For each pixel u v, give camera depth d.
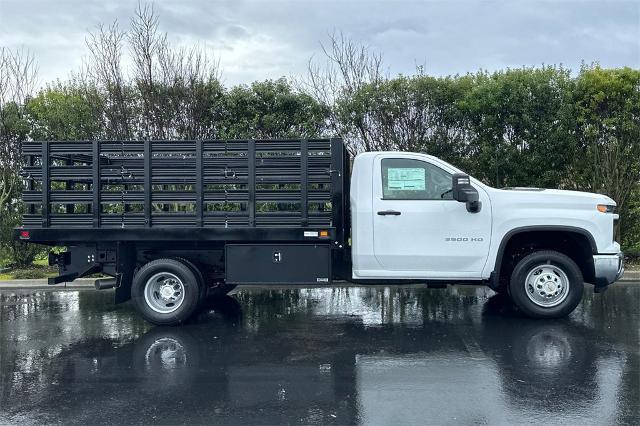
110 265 7.59
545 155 11.70
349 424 4.23
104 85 12.95
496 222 7.11
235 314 8.14
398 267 7.24
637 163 12.02
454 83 12.27
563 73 11.95
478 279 7.22
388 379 5.23
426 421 4.27
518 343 6.38
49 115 12.83
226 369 5.59
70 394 4.93
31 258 12.90
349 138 12.87
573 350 6.09
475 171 12.34
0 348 6.46
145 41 12.92
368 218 7.21
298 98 12.91
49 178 7.25
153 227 7.23
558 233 7.33
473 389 4.94
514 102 11.63
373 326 7.31
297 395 4.85
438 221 7.15
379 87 12.59
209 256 7.63
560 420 4.26
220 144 7.15
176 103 12.77
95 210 7.23
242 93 12.80
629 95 11.73
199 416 4.41
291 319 7.78
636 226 12.43
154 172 7.22
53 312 8.45
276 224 7.18
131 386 5.12
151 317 7.37
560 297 7.32
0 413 4.51
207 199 7.21
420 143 12.45
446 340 6.56
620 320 7.42
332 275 7.48
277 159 7.14
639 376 5.24
